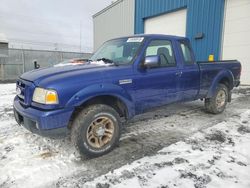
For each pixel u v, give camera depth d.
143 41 3.74
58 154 3.20
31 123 2.90
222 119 4.87
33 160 3.03
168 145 3.49
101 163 2.95
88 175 2.67
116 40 4.37
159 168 2.80
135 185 2.46
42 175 2.67
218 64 5.11
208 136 3.85
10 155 3.17
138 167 2.84
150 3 13.83
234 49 9.47
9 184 2.50
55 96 2.75
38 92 2.86
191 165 2.86
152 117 5.02
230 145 3.47
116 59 3.85
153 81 3.72
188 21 11.40
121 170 2.77
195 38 11.09
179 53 4.26
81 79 2.96
